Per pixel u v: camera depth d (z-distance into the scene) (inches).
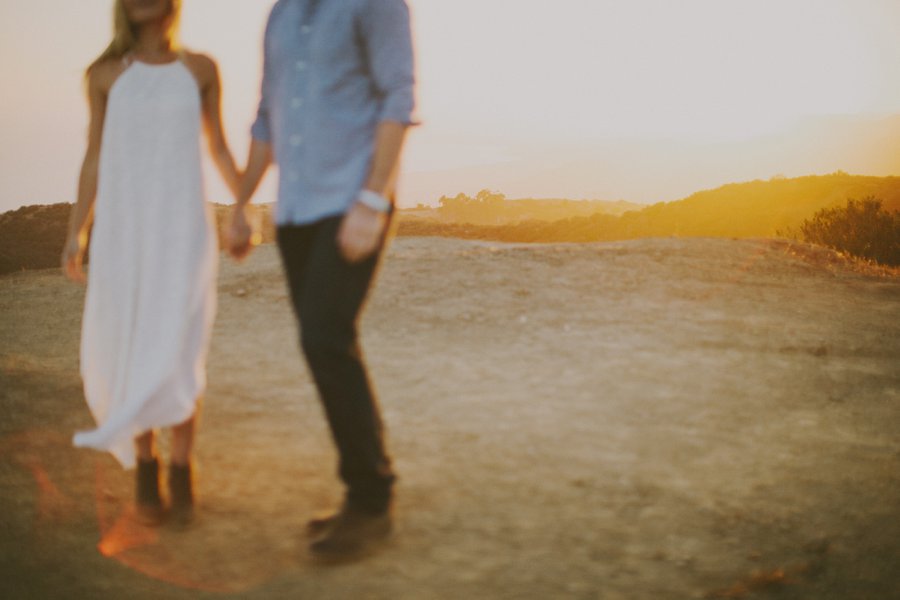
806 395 190.5
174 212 111.9
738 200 2625.5
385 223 103.7
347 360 102.1
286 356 226.4
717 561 103.7
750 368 213.2
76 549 108.9
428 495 124.8
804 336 256.1
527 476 133.2
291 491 128.5
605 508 120.4
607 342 236.4
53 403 182.7
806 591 96.6
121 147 110.8
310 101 101.2
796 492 128.9
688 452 147.1
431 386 191.5
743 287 335.0
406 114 99.1
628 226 2556.6
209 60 117.3
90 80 114.6
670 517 117.6
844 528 115.3
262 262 429.4
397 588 96.2
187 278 112.3
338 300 100.4
